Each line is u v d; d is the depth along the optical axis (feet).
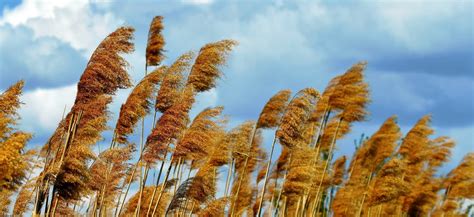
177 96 76.69
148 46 88.94
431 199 142.82
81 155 66.18
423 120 128.26
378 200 117.19
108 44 65.57
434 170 142.51
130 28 66.08
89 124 69.51
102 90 66.18
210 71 78.69
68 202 78.43
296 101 81.61
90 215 88.02
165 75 77.15
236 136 90.22
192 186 77.25
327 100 103.65
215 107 75.36
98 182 80.12
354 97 102.22
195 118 75.36
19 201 79.77
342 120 104.53
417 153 128.36
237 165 107.65
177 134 72.49
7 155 65.16
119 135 79.36
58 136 71.20
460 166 144.87
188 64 77.97
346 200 130.21
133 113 76.69
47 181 65.77
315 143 103.45
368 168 126.52
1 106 70.38
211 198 80.18
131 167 82.99
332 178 129.29
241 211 108.47
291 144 82.64
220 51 79.25
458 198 148.87
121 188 85.15
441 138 141.38
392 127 123.13
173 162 77.00
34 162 71.82
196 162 93.35
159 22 88.84
